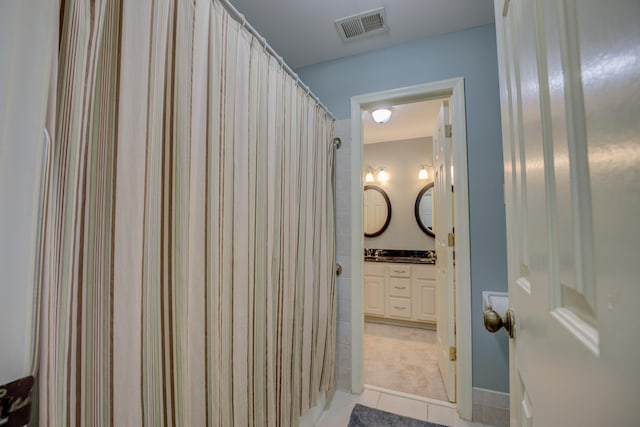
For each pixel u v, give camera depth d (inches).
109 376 22.6
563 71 14.3
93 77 21.5
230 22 38.0
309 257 60.1
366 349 107.0
